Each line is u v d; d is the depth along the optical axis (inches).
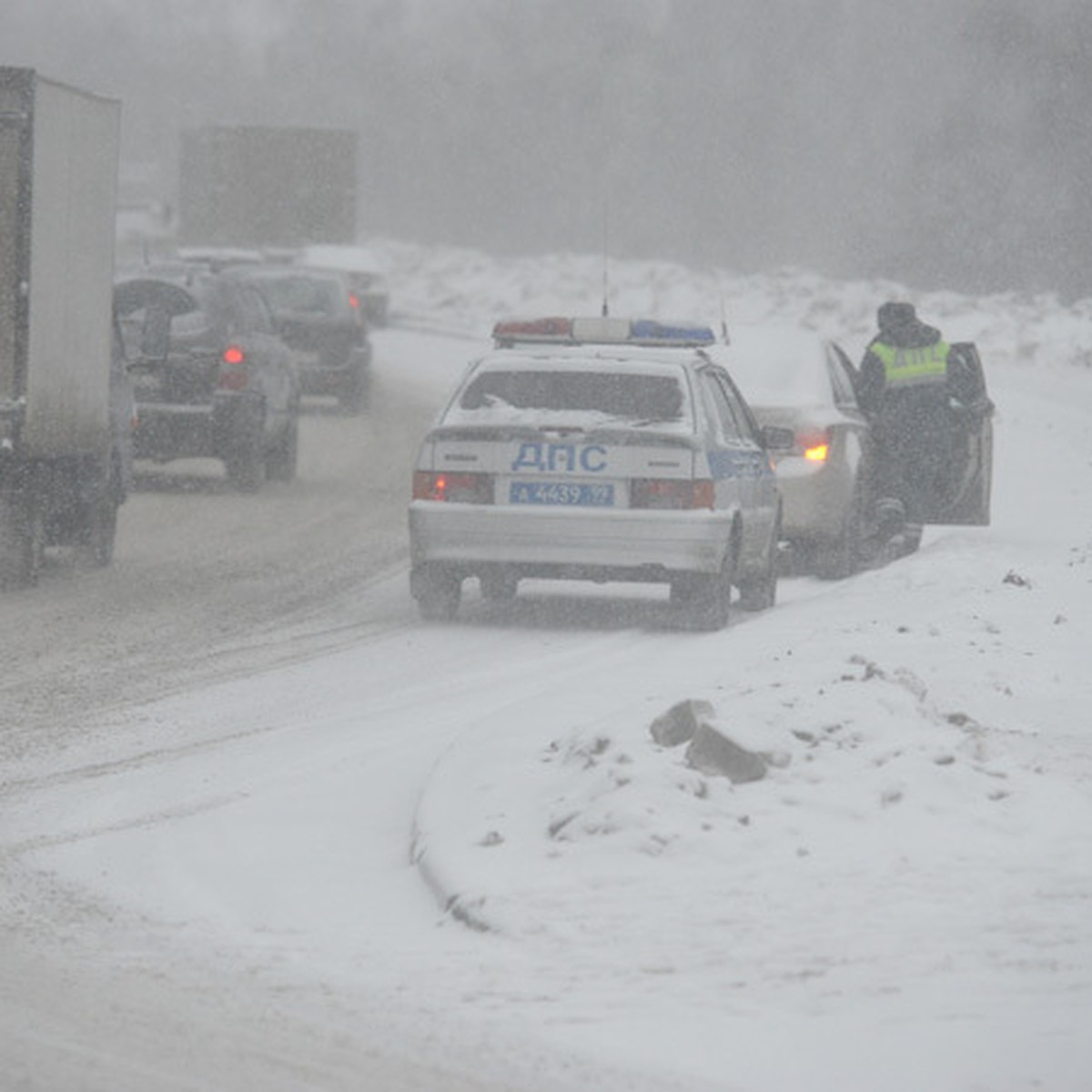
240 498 2721.5
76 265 1844.2
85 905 847.1
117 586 1888.5
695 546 1630.2
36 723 1250.0
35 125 1717.5
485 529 1651.1
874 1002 711.1
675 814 912.9
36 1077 617.9
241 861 926.4
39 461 1856.5
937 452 2143.2
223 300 2790.4
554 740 1096.2
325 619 1718.8
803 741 1003.9
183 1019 686.5
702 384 1701.5
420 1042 667.4
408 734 1216.8
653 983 733.9
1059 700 1257.4
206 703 1323.8
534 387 1688.0
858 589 1797.5
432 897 863.7
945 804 936.3
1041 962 753.0
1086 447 3398.1
